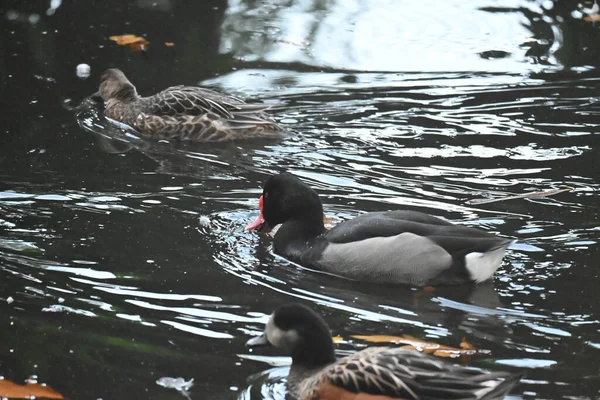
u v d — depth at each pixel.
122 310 9.98
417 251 11.00
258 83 18.30
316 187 13.94
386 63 19.30
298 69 18.98
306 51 19.84
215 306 10.18
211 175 14.47
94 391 8.25
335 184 14.07
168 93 16.83
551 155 15.17
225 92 17.81
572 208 13.16
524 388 8.44
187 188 13.87
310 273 11.38
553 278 11.08
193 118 16.30
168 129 16.33
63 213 12.70
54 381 8.42
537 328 9.80
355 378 7.82
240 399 8.13
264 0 22.69
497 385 7.52
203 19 21.33
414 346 9.30
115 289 10.50
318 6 22.34
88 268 11.02
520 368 8.84
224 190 13.86
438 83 18.33
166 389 8.30
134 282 10.70
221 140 16.17
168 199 13.40
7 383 8.36
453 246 11.02
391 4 22.42
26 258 11.23
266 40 20.38
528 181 14.16
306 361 8.51
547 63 19.27
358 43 20.27
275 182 12.19
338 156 15.20
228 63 19.23
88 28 20.48
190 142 16.19
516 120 16.64
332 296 10.67
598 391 8.40
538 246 11.93
